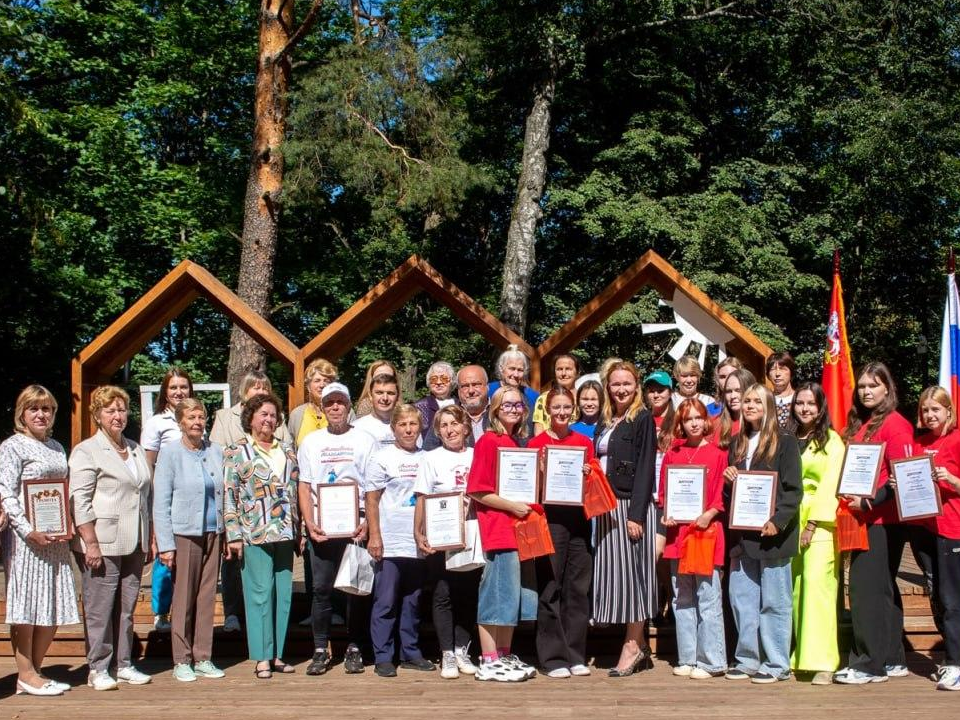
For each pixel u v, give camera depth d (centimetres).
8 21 1661
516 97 2248
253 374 775
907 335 2422
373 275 2303
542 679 706
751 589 705
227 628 793
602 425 740
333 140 1494
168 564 707
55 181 2023
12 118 1589
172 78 2316
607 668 743
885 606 696
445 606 718
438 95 1672
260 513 712
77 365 978
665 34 2166
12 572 668
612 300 1001
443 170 1540
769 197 2155
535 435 783
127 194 2139
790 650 725
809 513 703
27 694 673
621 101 2256
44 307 1952
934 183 2091
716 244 1969
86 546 680
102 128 2008
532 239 1873
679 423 738
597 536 720
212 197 2280
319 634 728
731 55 2234
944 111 1955
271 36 1366
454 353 2119
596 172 2100
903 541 714
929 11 1962
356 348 2255
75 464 689
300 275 2334
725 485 713
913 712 611
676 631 760
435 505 702
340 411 738
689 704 632
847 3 1939
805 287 2061
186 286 1001
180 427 730
